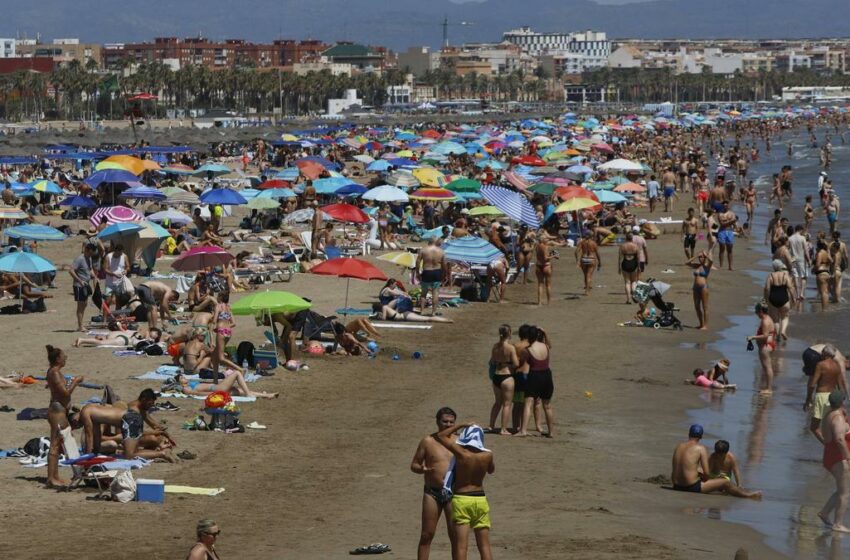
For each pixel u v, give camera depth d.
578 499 15.91
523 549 13.20
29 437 18.28
